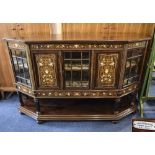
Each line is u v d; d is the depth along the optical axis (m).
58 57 1.93
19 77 2.20
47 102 2.53
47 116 2.29
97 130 2.17
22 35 2.23
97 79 2.04
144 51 2.12
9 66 2.60
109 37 2.04
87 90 2.09
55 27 2.35
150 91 2.42
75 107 2.44
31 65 1.96
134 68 2.16
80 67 1.99
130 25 2.28
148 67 2.23
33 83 2.06
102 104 2.49
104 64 1.96
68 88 2.10
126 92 2.20
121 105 2.47
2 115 2.45
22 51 1.97
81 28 2.32
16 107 2.62
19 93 2.39
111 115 2.28
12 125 2.26
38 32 2.37
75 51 1.90
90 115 2.29
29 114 2.37
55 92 2.12
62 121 2.33
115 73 2.01
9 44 2.04
